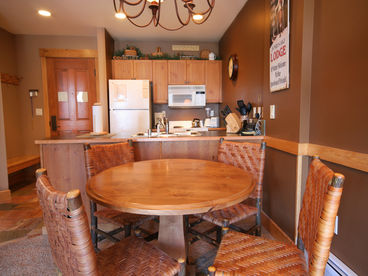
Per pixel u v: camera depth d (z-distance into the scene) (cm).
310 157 172
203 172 146
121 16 163
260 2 251
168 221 132
